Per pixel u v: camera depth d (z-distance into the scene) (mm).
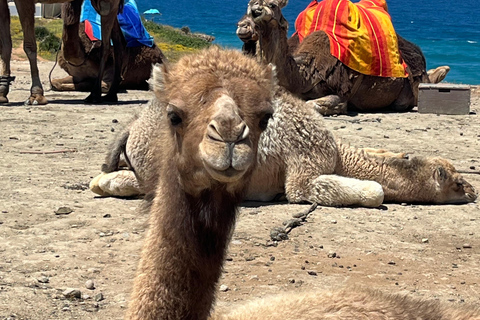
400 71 10422
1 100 10289
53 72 14578
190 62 2803
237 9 93188
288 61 9430
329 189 6285
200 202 2717
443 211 6375
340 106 9992
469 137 8914
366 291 3314
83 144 7988
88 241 5258
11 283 4406
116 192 6340
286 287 4508
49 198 6332
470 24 64375
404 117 10125
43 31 18438
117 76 10992
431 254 5312
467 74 21578
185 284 2812
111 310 4078
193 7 98875
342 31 10094
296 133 6297
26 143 7961
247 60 2785
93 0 10586
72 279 4535
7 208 6016
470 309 3213
